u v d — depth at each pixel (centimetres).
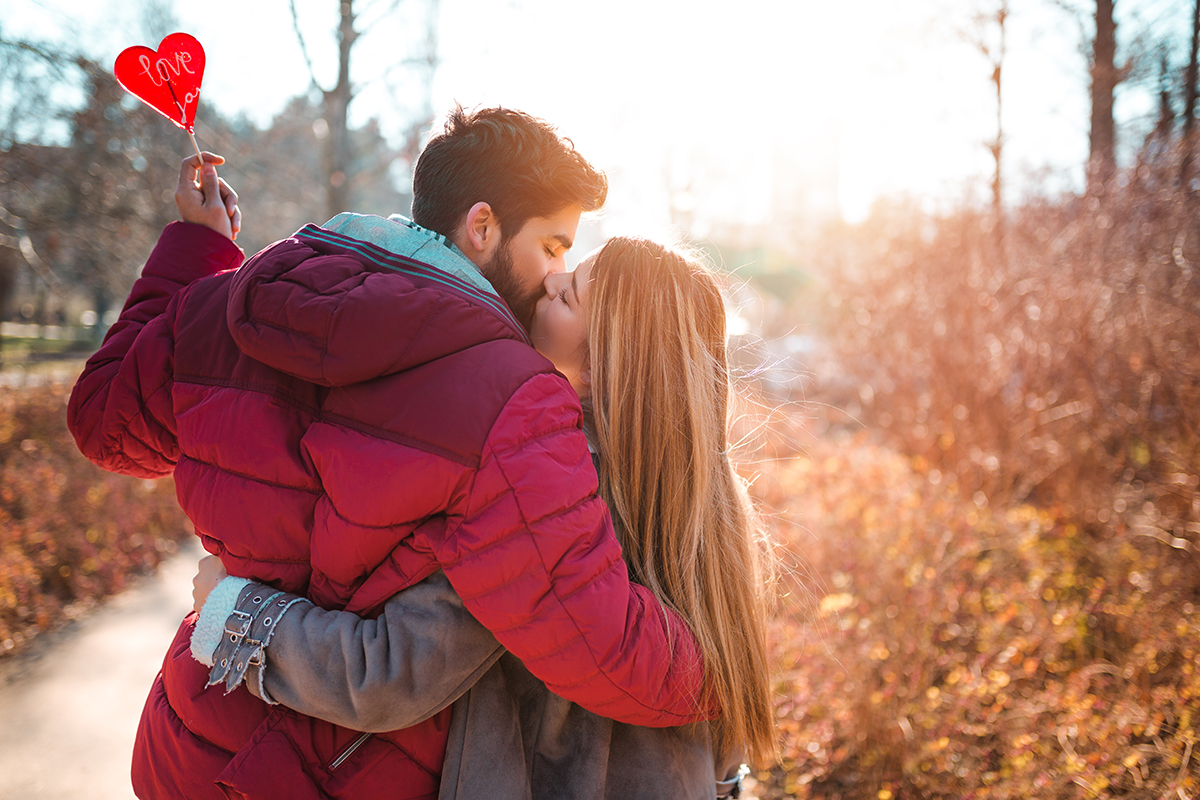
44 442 686
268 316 112
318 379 109
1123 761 245
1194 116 570
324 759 113
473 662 112
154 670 371
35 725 313
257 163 1027
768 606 155
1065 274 539
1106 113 687
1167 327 468
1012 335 575
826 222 869
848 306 760
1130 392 483
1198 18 591
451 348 111
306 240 124
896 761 275
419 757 118
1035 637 326
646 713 113
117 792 271
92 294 1948
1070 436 528
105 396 135
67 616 436
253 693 110
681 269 134
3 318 2136
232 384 118
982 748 279
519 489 104
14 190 841
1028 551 433
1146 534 419
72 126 827
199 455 119
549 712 125
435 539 106
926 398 650
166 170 962
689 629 122
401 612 108
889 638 328
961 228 645
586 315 134
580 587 104
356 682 104
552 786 124
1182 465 414
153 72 145
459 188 132
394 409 108
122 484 611
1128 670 292
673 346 131
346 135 596
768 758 138
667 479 129
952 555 401
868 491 550
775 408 231
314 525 112
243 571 116
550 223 135
